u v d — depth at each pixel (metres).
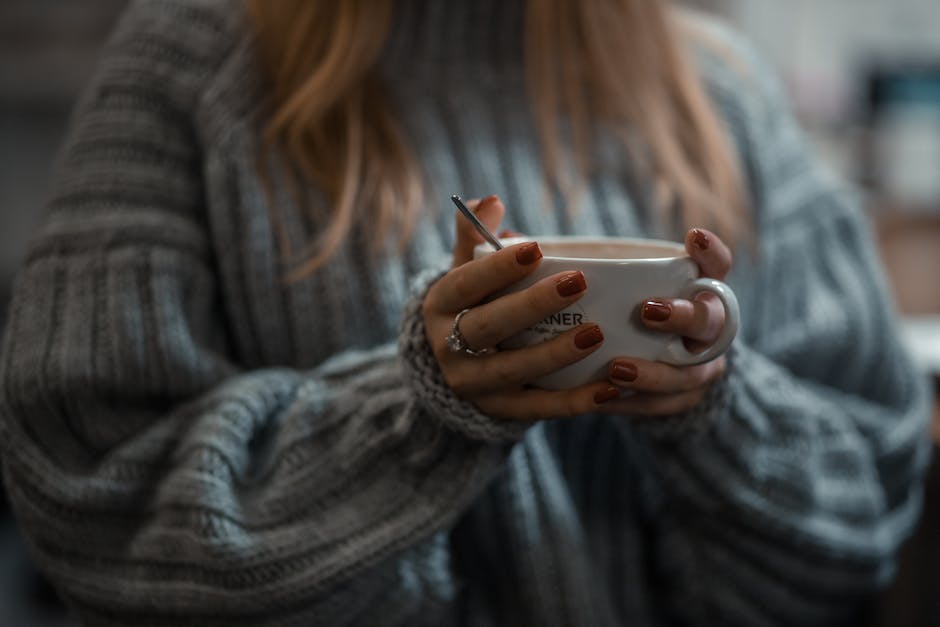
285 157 1.03
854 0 3.63
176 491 0.91
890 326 1.15
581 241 0.84
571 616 0.99
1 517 2.79
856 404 1.11
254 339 1.03
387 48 1.07
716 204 1.10
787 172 1.19
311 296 1.01
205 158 1.02
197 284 1.00
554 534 0.99
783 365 1.11
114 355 0.95
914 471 1.11
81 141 1.02
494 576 1.01
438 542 0.98
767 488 0.98
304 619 0.91
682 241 1.10
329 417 0.93
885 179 3.43
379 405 0.90
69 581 0.94
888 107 3.47
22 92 3.10
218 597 0.90
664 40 1.15
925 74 3.41
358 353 0.97
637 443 0.98
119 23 1.09
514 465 0.99
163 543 0.91
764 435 0.98
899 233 1.96
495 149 1.08
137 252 0.98
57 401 0.94
